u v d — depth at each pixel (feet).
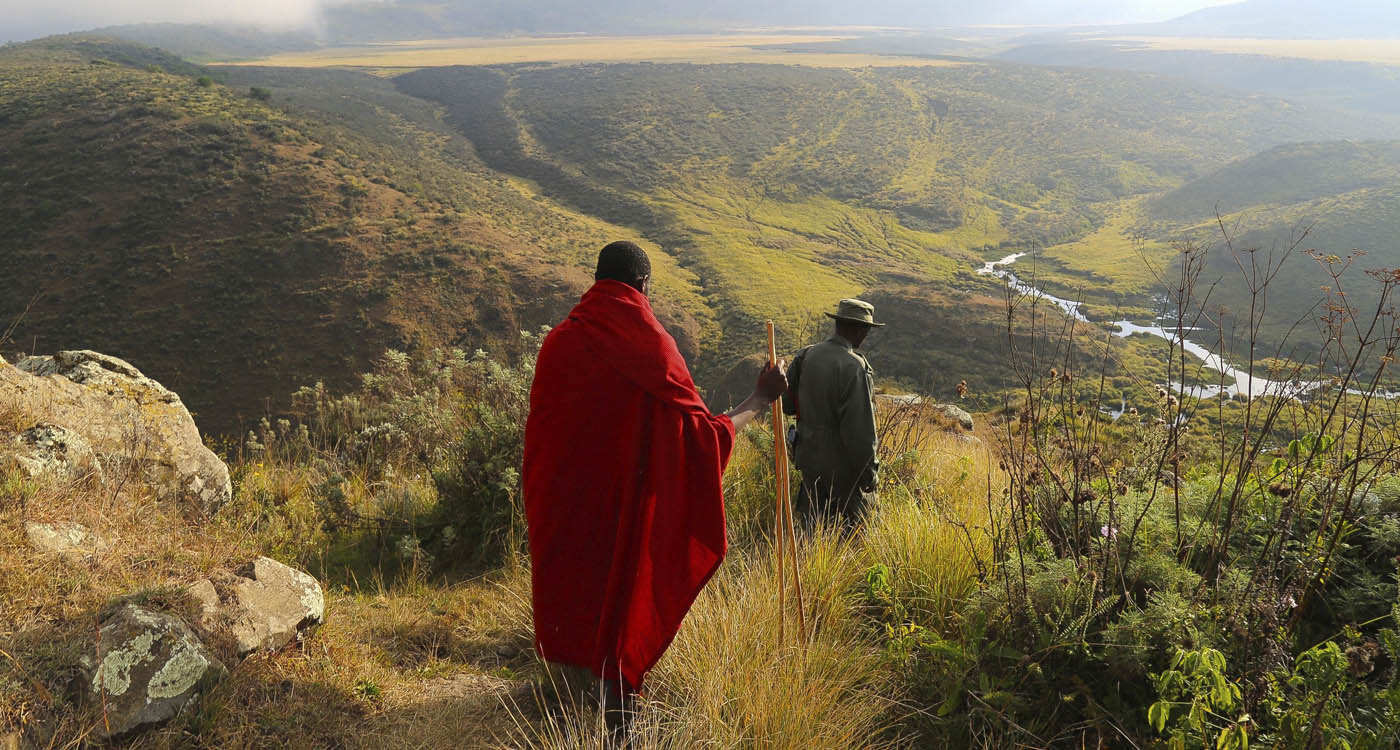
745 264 396.78
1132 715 8.25
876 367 197.26
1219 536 9.76
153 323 229.86
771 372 9.91
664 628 8.82
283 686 9.05
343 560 14.71
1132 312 208.03
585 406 8.61
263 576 10.09
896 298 231.91
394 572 14.33
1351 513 9.43
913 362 196.65
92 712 7.46
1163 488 10.88
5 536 9.01
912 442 20.34
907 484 17.01
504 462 15.42
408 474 20.27
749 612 10.63
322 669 9.57
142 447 13.15
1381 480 9.62
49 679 7.53
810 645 9.78
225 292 241.55
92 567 9.20
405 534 15.43
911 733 9.06
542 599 9.03
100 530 10.12
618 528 8.69
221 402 204.95
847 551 12.22
